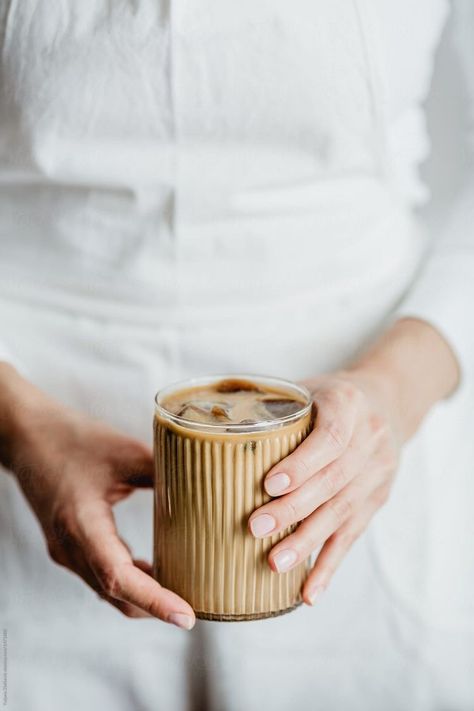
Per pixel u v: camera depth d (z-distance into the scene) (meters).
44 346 0.89
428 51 0.88
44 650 0.95
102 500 0.78
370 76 0.83
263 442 0.69
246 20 0.80
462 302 0.91
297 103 0.82
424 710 0.98
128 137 0.83
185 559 0.71
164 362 0.89
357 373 0.83
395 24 0.84
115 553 0.74
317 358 0.91
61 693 0.95
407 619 0.96
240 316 0.88
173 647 0.94
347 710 0.97
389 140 0.87
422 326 0.90
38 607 0.95
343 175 0.87
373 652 0.96
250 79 0.81
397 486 0.95
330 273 0.89
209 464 0.69
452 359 0.90
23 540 0.93
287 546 0.71
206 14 0.79
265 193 0.85
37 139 0.83
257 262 0.87
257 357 0.89
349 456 0.73
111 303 0.87
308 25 0.81
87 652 0.95
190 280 0.87
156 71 0.80
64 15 0.80
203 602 0.72
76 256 0.86
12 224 0.87
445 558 1.00
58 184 0.85
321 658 0.95
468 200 0.95
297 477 0.69
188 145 0.83
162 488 0.72
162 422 0.71
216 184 0.84
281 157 0.84
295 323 0.89
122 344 0.88
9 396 0.84
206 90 0.81
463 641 1.00
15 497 0.92
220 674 0.95
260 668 0.95
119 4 0.79
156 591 0.71
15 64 0.81
